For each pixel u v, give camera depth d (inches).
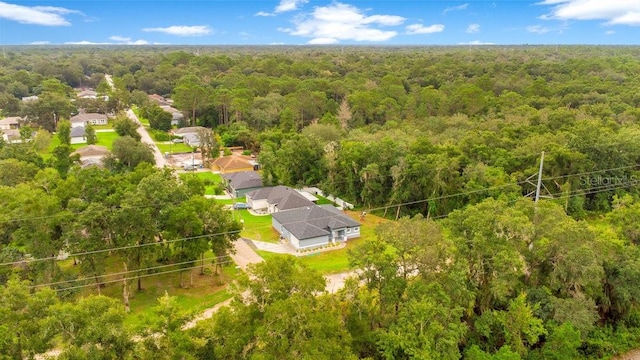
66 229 1403.8
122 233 1433.3
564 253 1268.5
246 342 943.0
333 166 2598.4
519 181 2223.2
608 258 1322.6
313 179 2755.9
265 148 3004.4
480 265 1249.4
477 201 2130.9
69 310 895.1
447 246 1213.7
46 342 899.4
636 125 2829.7
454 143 2721.5
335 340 956.0
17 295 914.7
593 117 3166.8
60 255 1745.8
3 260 1398.9
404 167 2283.5
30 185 1935.3
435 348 1077.1
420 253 1162.6
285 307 906.1
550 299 1273.4
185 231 1540.4
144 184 1545.3
